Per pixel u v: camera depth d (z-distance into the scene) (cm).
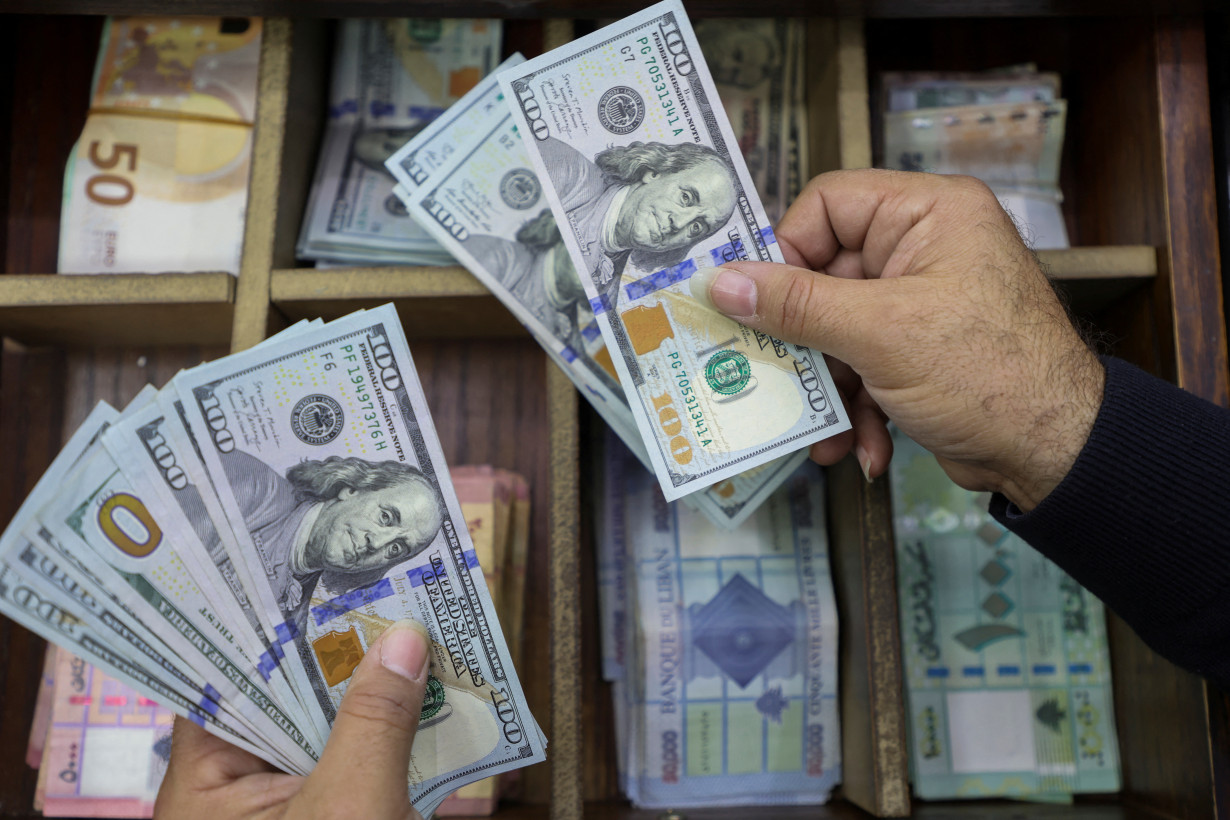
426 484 90
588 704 121
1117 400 78
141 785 106
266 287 100
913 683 113
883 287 80
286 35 104
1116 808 108
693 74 93
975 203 85
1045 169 117
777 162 121
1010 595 116
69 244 109
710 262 91
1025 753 111
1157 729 104
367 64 121
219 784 86
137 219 110
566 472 98
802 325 82
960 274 81
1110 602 85
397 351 90
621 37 93
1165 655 84
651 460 89
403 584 89
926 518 118
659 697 109
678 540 114
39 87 129
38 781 108
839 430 89
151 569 87
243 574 87
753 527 115
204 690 86
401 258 108
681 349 91
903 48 132
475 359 127
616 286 91
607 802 117
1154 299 102
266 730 87
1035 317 80
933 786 110
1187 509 76
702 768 109
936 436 83
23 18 130
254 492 88
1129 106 110
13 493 121
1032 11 102
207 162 112
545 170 92
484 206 101
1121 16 111
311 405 89
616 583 120
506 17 103
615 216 92
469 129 104
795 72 124
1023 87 116
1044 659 114
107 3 99
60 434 123
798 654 110
